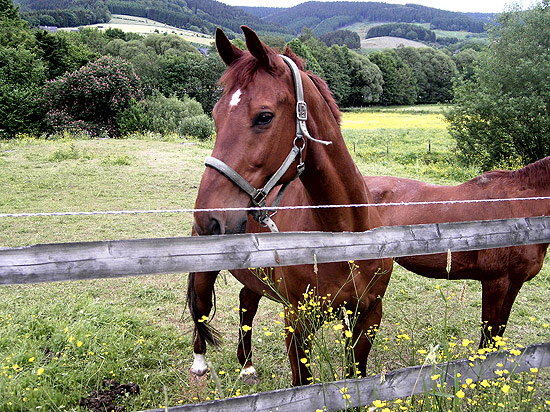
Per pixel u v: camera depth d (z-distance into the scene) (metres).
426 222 3.24
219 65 30.36
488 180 3.22
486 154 13.66
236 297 4.54
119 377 3.02
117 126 19.44
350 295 2.18
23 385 2.70
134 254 1.38
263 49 1.70
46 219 6.91
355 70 62.19
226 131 1.68
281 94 1.72
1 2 39.44
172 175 10.07
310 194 2.08
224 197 1.64
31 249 1.28
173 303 4.36
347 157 2.06
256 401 1.60
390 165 13.91
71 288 4.57
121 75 19.91
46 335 3.40
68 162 11.10
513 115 12.42
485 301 3.09
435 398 1.73
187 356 3.40
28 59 22.64
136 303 4.31
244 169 1.67
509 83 13.03
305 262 1.61
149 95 23.53
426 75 73.38
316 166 1.94
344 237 1.68
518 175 3.11
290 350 2.30
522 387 1.96
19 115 18.97
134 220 7.00
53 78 24.44
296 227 2.26
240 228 1.66
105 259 1.36
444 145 20.38
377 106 65.19
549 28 12.27
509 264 2.88
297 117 1.79
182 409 1.52
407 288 4.73
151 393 2.84
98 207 7.64
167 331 3.72
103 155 12.06
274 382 2.96
